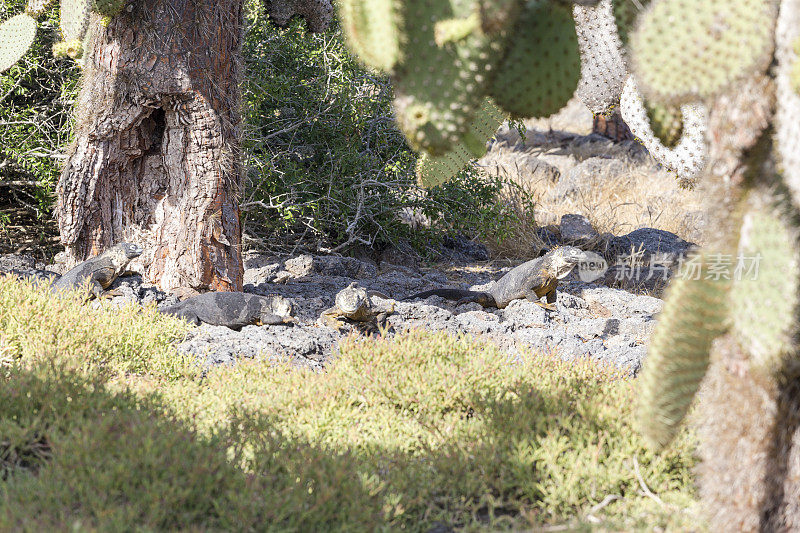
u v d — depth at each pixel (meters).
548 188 29.73
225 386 9.05
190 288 13.53
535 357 9.80
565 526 6.21
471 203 21.03
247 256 19.42
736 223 5.09
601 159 32.53
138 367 9.76
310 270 17.94
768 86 4.92
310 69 19.78
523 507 6.60
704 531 5.82
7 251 18.67
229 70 13.75
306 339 11.12
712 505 5.60
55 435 6.62
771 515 5.36
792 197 4.80
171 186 13.59
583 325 13.25
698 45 4.90
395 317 12.42
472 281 19.05
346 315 11.73
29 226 20.12
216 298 12.03
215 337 11.25
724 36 4.85
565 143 41.09
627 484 7.04
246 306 11.91
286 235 20.36
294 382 9.05
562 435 7.58
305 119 19.19
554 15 5.78
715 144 5.23
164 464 6.45
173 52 12.97
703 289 4.96
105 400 7.62
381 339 9.98
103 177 13.55
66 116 18.98
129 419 7.06
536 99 5.85
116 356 9.79
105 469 6.27
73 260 13.86
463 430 7.78
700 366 5.18
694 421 7.26
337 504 6.39
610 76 8.96
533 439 7.38
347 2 5.54
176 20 12.91
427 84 5.39
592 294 15.94
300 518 6.07
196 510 6.08
